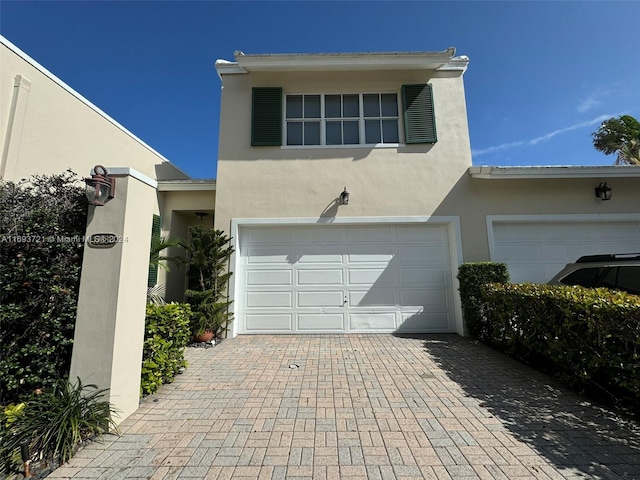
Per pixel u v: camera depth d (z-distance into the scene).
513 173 7.07
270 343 6.43
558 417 3.16
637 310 2.93
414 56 7.43
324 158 7.63
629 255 5.10
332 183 7.54
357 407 3.45
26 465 2.27
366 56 7.45
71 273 3.21
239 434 2.88
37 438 2.45
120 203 3.26
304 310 7.32
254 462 2.44
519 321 4.92
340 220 7.40
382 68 7.73
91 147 6.82
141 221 3.56
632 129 14.55
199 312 6.45
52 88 5.89
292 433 2.90
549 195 7.39
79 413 2.73
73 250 3.27
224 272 7.24
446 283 7.38
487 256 7.24
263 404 3.54
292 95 8.05
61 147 6.07
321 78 7.95
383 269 7.43
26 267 3.05
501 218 7.33
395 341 6.50
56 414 2.63
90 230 3.23
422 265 7.43
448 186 7.47
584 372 3.55
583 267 5.43
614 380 3.35
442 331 7.23
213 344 6.35
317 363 5.08
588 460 2.41
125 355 3.22
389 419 3.16
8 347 2.97
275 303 7.35
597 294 3.60
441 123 7.70
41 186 3.42
